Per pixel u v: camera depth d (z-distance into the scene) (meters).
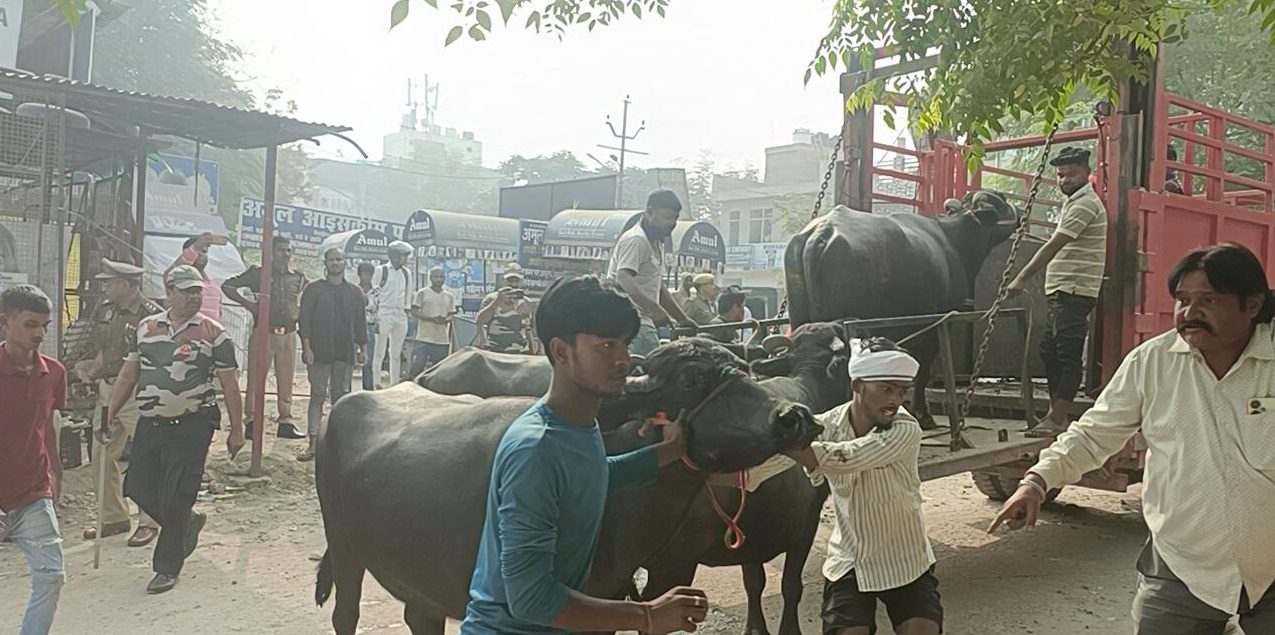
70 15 4.29
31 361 4.51
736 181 41.00
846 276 6.18
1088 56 5.43
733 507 4.55
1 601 5.94
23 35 13.84
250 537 7.45
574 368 2.46
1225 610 3.19
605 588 3.43
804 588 6.47
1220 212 8.09
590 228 20.97
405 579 3.74
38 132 9.02
